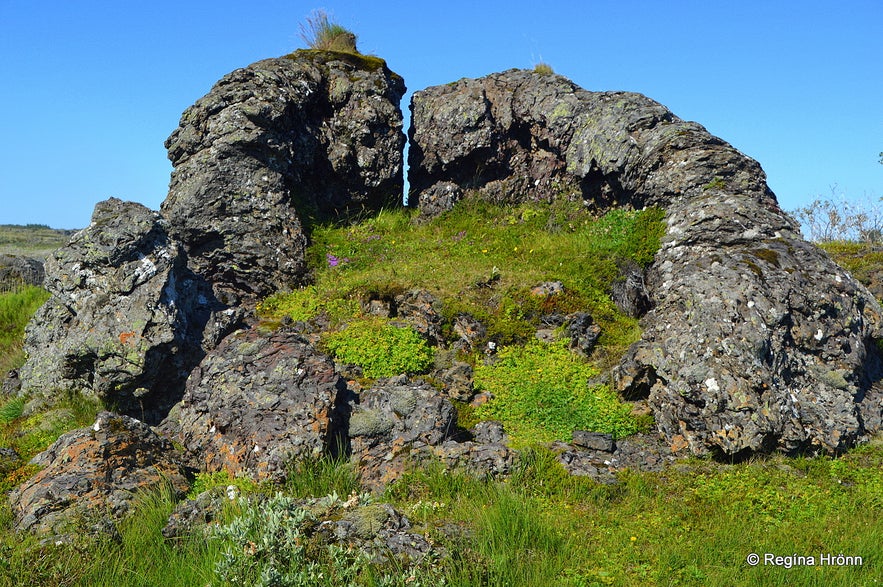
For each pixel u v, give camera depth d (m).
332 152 19.55
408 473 10.66
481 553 8.15
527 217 19.41
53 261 14.17
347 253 18.09
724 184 16.22
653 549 8.72
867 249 18.36
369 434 11.31
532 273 16.25
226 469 11.02
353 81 20.25
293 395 11.41
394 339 14.11
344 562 7.62
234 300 17.11
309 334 14.75
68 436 11.16
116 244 13.81
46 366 14.45
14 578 7.85
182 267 14.75
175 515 9.33
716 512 9.86
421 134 21.05
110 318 13.38
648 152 17.39
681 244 15.46
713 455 11.77
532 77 21.14
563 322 14.80
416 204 21.09
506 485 10.20
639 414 12.74
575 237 17.77
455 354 14.33
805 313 12.84
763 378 11.77
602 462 11.35
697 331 12.42
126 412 13.60
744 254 13.61
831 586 7.86
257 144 17.67
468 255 17.70
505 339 14.52
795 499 10.22
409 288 15.69
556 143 19.81
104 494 10.02
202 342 14.14
